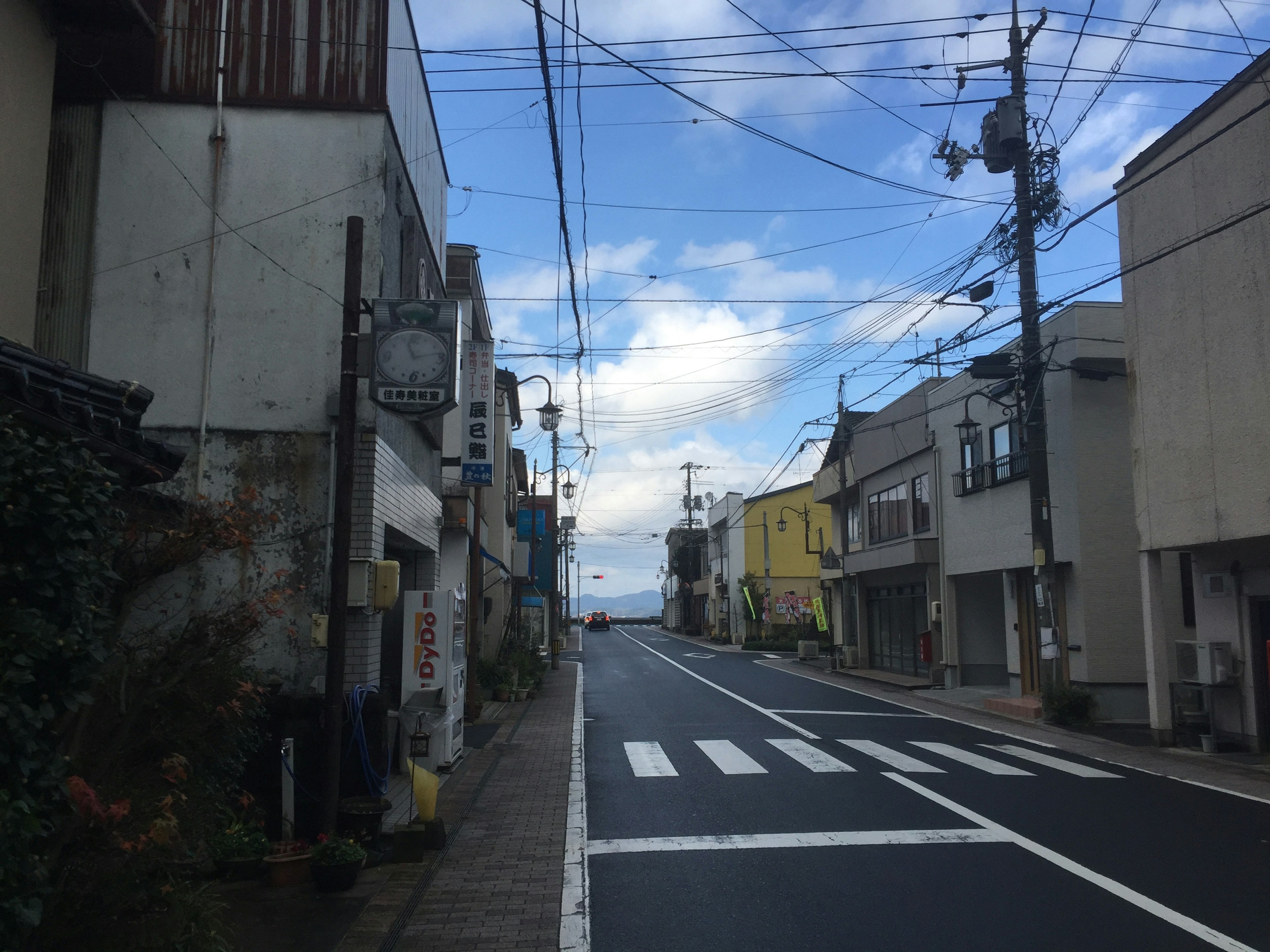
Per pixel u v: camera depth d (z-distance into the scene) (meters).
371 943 5.75
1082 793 10.16
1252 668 13.20
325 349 9.54
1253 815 9.03
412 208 11.50
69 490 3.74
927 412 21.67
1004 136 16.42
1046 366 16.88
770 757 12.75
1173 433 13.63
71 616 3.78
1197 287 13.05
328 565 9.16
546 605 49.66
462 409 16.06
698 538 75.06
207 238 9.65
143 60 9.83
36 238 7.79
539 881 7.07
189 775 5.54
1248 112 11.68
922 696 22.30
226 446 9.34
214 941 4.78
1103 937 5.66
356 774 8.55
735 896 6.59
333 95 9.94
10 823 3.21
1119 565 17.41
